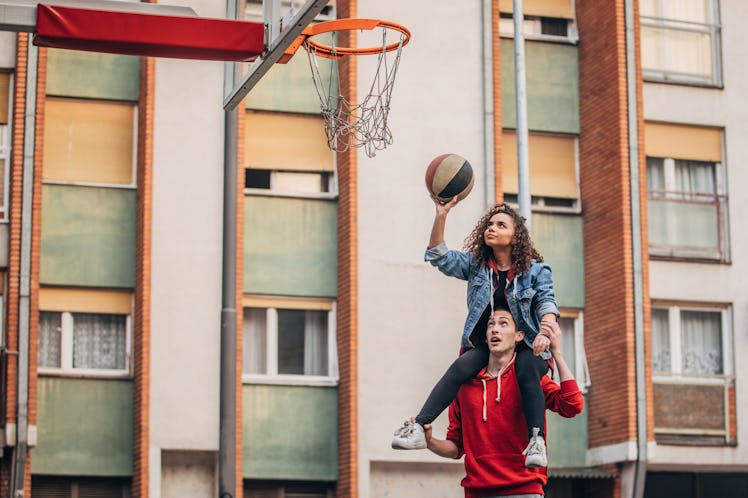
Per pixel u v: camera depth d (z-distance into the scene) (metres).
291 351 26.98
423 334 26.70
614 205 28.09
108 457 25.84
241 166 26.48
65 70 26.94
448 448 9.62
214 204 26.23
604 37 28.84
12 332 25.03
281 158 27.52
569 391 9.27
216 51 14.32
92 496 25.97
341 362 26.66
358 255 26.70
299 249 27.17
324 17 27.94
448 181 9.88
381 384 26.38
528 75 29.38
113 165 26.89
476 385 9.45
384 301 26.66
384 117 15.67
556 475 27.06
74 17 14.23
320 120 27.81
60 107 26.92
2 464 25.08
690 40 30.27
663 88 29.72
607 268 28.11
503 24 29.58
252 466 26.28
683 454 28.08
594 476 27.14
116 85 27.08
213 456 25.84
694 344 28.86
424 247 27.00
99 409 25.97
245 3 26.75
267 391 26.62
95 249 26.41
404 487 26.44
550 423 27.94
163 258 25.88
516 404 9.32
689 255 29.27
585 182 29.17
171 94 26.41
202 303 25.86
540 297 9.43
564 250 28.86
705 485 28.45
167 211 26.03
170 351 25.61
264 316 27.02
